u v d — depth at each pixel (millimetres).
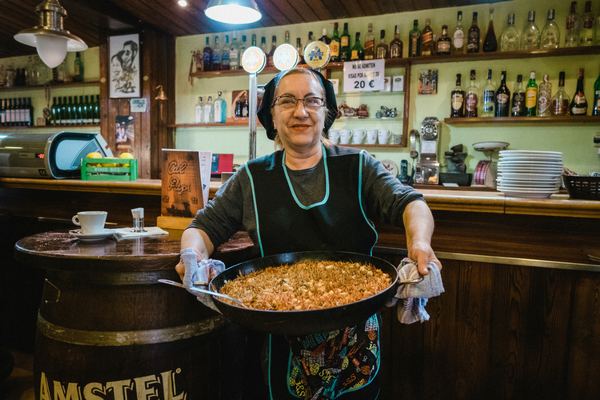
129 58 4250
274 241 1230
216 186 2225
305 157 1263
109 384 1217
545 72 3441
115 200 2287
